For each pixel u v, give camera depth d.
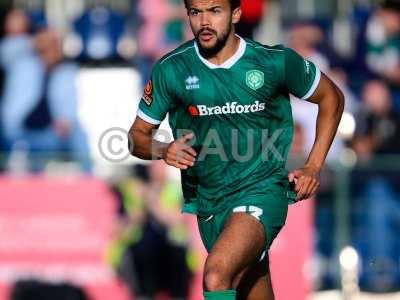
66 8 39.34
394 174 31.14
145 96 19.02
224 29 18.23
